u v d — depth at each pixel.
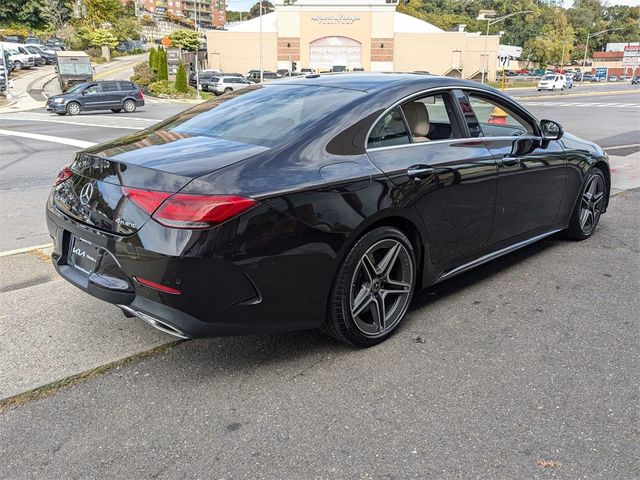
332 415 2.63
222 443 2.45
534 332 3.46
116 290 2.79
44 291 4.07
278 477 2.24
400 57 61.44
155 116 23.86
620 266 4.61
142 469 2.30
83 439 2.48
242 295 2.67
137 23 87.81
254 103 3.58
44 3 77.12
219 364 3.10
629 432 2.50
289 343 3.33
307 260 2.80
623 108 27.03
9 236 5.73
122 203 2.69
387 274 3.25
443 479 2.22
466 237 3.75
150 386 2.89
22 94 35.28
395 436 2.48
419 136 3.49
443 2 128.50
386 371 3.01
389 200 3.10
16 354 3.17
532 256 4.88
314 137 2.98
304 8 59.00
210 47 60.16
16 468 2.30
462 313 3.74
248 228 2.59
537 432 2.50
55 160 10.77
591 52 135.00
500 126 4.07
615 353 3.19
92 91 25.53
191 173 2.61
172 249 2.50
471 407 2.69
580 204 5.07
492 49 61.91
